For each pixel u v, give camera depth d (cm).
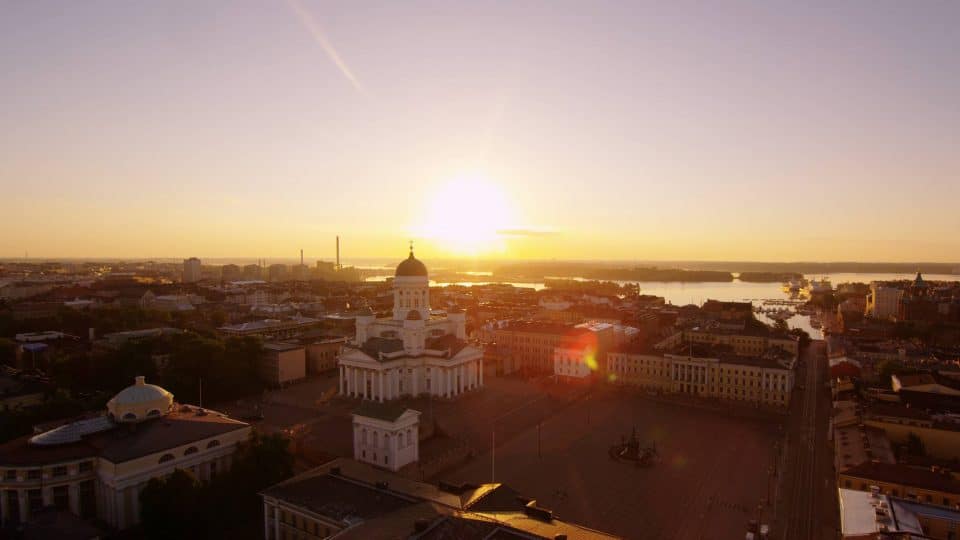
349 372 19925
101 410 15688
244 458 11906
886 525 8881
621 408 19588
